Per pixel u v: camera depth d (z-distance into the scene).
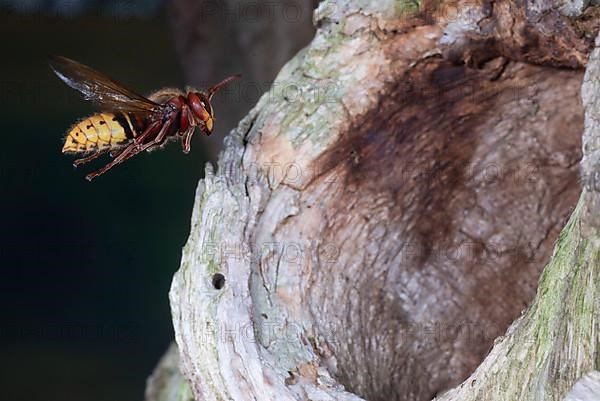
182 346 0.42
